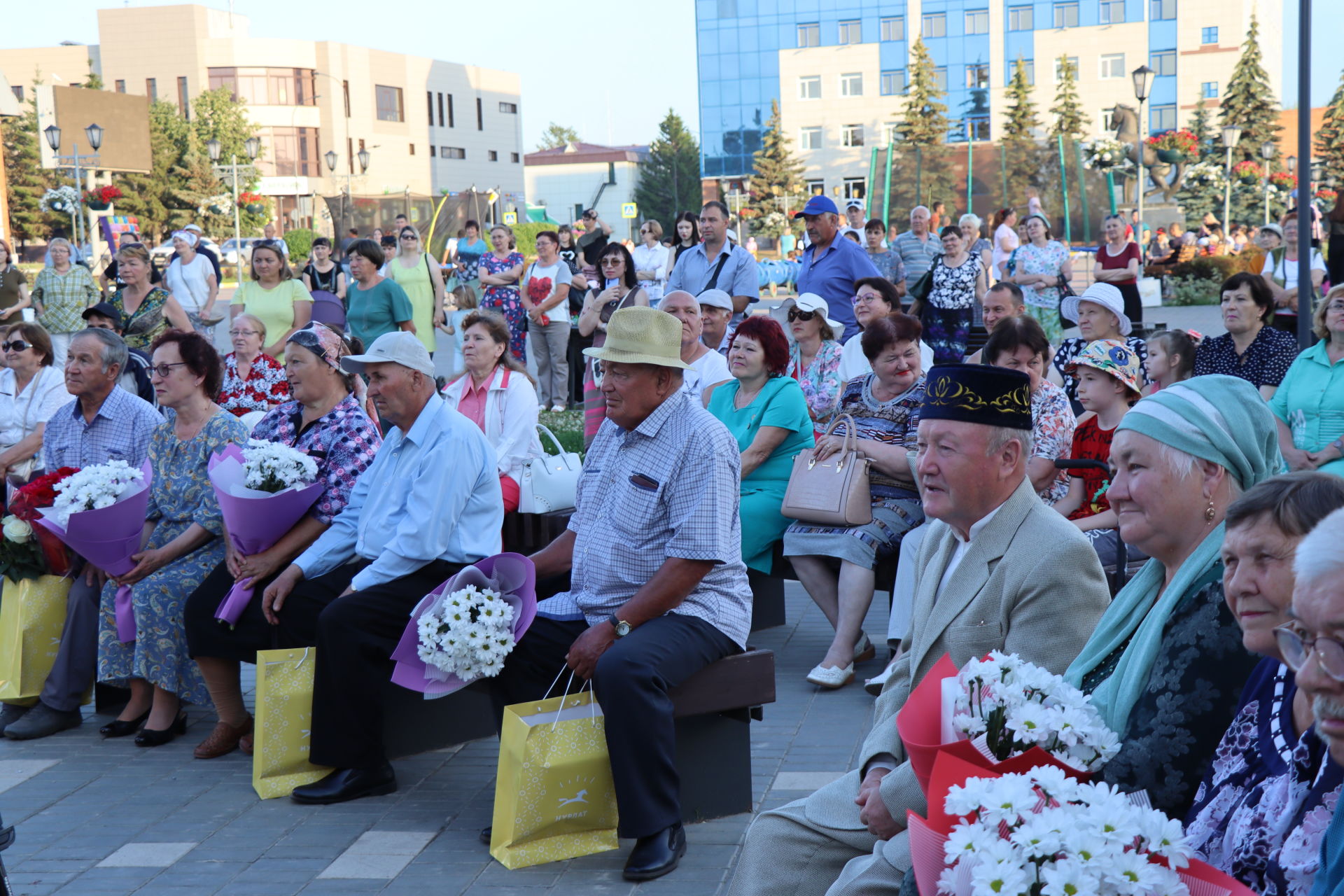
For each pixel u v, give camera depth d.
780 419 6.27
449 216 30.94
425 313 13.67
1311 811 1.93
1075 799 2.02
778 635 6.72
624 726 3.87
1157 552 2.50
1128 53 62.97
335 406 5.39
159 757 5.20
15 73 79.19
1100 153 36.88
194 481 5.51
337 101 74.31
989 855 1.91
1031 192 25.84
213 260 14.43
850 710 5.42
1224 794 2.15
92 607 5.63
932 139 60.59
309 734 4.72
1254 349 7.66
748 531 6.25
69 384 5.93
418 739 5.06
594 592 4.26
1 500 7.34
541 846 4.02
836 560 6.01
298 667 4.71
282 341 10.92
